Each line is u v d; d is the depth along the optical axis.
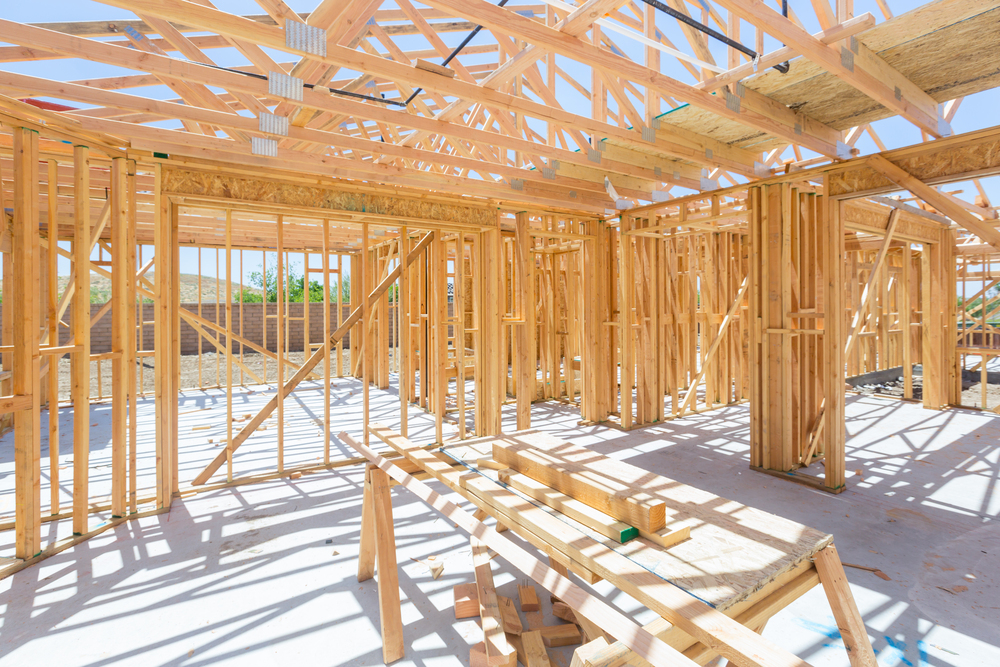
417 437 5.98
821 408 4.92
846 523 3.52
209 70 2.55
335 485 4.39
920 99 3.42
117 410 3.60
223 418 6.98
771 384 4.68
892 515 3.65
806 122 3.87
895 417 6.89
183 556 3.09
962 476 4.48
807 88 3.41
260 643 2.27
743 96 3.36
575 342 9.40
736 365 8.13
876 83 2.99
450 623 2.40
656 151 4.09
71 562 3.02
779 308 4.59
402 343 5.52
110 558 3.07
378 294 5.22
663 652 0.96
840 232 4.19
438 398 5.71
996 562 2.94
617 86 3.63
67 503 3.88
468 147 5.08
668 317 6.89
